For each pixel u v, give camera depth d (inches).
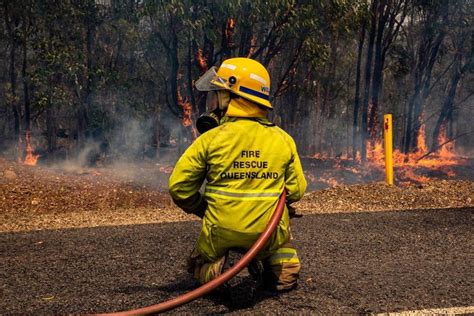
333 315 135.9
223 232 139.6
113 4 842.2
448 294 153.1
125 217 325.7
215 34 687.7
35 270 181.9
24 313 138.8
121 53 1094.4
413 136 1284.4
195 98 827.4
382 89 1553.9
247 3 682.2
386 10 1052.5
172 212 350.6
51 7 854.5
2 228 285.3
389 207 350.3
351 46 1464.1
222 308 139.9
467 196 375.2
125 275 174.7
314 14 707.4
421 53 1245.7
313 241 226.2
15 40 850.8
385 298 148.9
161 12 653.3
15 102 930.1
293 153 147.3
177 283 165.0
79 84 894.4
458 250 211.3
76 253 206.8
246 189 139.6
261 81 144.3
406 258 197.3
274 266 151.1
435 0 1077.8
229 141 139.3
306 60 828.6
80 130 997.8
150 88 1061.8
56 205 462.9
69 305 144.6
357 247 215.2
